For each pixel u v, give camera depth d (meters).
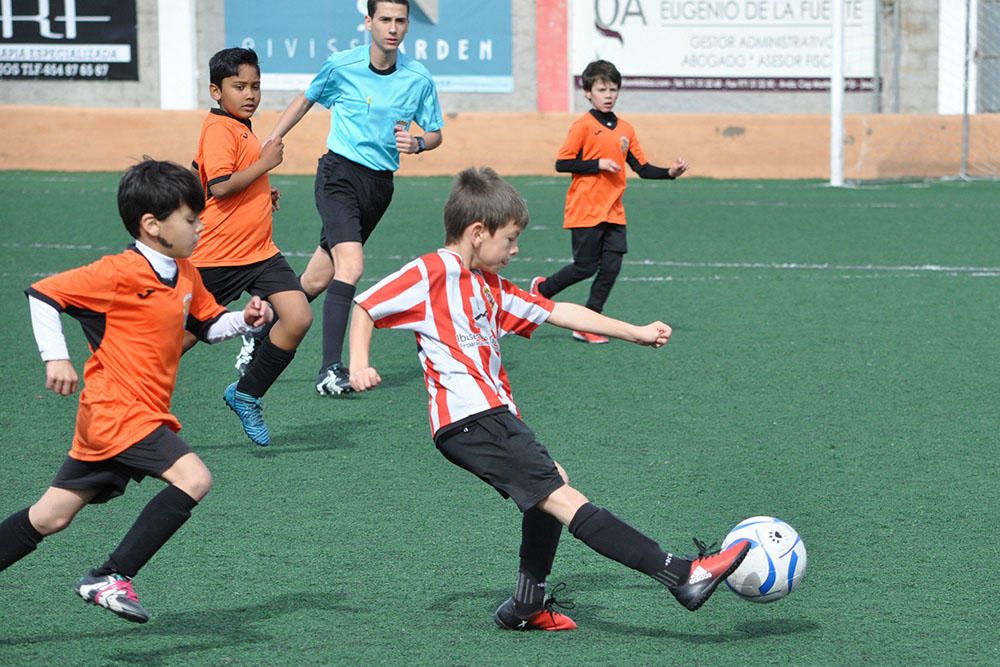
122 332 8.64
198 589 10.03
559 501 8.69
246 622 9.36
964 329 20.89
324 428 15.16
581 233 20.59
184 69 54.19
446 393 8.81
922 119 48.69
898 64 51.59
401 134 16.16
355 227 16.91
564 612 9.59
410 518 11.80
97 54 54.53
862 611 9.56
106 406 8.59
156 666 8.55
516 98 53.19
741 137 48.62
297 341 14.02
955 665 8.59
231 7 53.28
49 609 9.60
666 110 52.00
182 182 8.69
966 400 16.22
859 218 36.62
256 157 15.09
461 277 8.86
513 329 9.13
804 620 9.40
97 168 50.16
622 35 51.84
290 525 11.59
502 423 8.73
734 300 23.89
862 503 12.17
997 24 51.25
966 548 10.93
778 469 13.30
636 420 15.35
